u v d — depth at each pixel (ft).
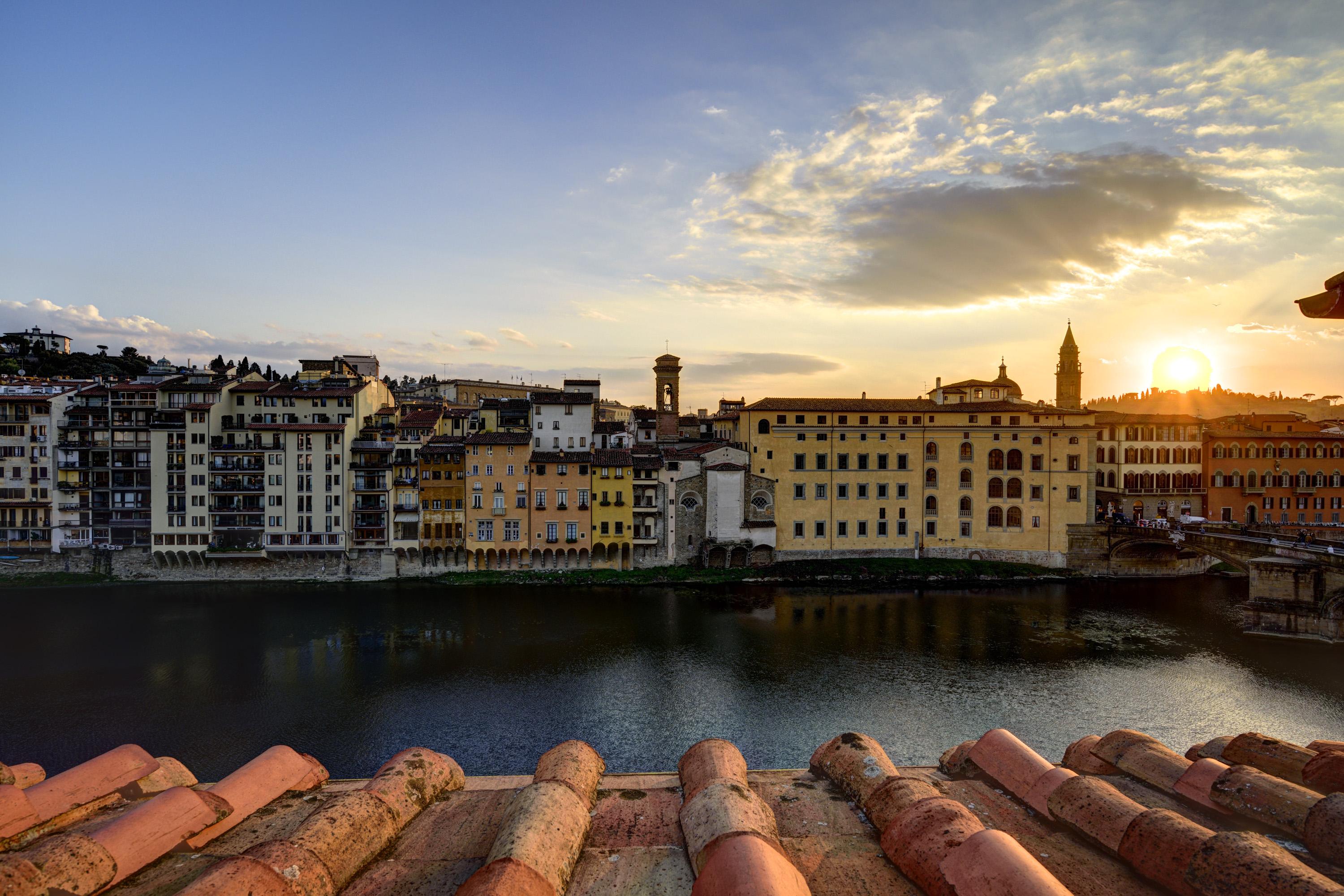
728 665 205.16
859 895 19.80
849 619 254.88
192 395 317.01
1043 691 185.88
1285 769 27.40
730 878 17.84
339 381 338.54
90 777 26.84
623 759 148.77
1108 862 21.53
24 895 17.62
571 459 320.50
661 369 371.56
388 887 20.80
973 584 314.55
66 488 317.63
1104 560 332.80
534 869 19.62
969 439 341.82
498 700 179.83
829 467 339.16
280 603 273.33
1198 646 223.51
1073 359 420.36
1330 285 25.77
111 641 226.58
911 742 156.56
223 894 17.24
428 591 291.58
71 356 562.25
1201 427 361.71
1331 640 222.69
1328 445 354.95
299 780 28.86
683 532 330.75
